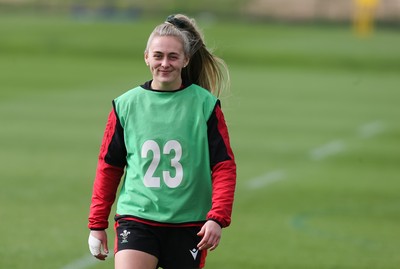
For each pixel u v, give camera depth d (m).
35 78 87.19
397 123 63.94
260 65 107.31
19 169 42.66
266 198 37.84
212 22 162.38
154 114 18.41
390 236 31.80
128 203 18.39
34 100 70.19
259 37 133.25
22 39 121.06
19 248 28.66
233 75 96.56
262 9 173.88
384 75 102.50
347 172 44.66
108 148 18.55
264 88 85.12
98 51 115.06
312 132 58.38
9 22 144.50
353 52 118.88
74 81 85.06
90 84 82.69
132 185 18.39
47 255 27.92
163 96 18.48
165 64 18.23
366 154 50.31
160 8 175.38
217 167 18.11
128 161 18.56
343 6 173.12
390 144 54.28
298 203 37.03
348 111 70.06
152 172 18.31
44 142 50.75
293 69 105.38
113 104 18.59
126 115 18.47
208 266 27.12
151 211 18.25
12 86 79.81
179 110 18.41
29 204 35.25
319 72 103.31
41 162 44.62
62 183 39.59
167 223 18.22
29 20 150.88
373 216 35.06
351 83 92.56
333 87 88.38
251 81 91.25
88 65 101.12
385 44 129.88
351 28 161.00
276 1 175.88
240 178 42.31
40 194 37.19
